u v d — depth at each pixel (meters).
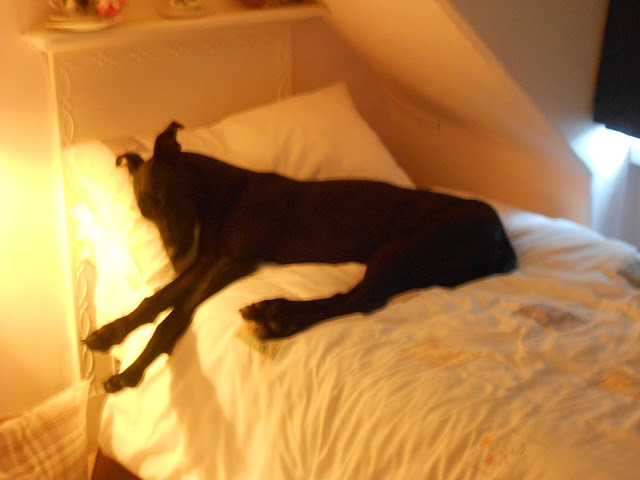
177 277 1.99
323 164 2.37
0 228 2.27
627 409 1.36
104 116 2.37
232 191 2.11
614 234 2.73
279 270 2.03
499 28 2.17
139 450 1.94
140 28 2.23
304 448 1.56
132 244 2.05
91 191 2.17
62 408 2.09
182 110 2.57
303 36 2.82
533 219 2.37
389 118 3.21
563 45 2.30
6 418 2.42
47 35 2.09
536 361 1.54
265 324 1.73
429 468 1.33
